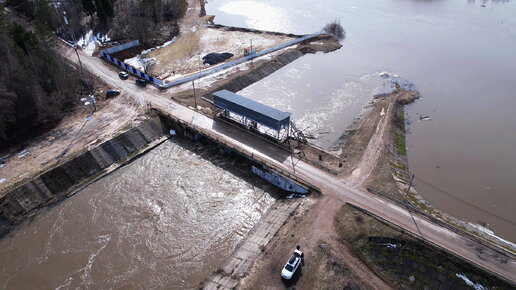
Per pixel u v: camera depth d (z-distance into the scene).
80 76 74.19
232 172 54.56
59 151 54.41
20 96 58.00
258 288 36.03
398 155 57.66
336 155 55.50
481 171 56.03
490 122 68.81
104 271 39.75
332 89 79.44
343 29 114.50
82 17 110.56
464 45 105.12
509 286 34.53
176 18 117.94
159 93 71.88
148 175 53.81
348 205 44.81
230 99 60.72
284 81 82.56
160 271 39.78
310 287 35.91
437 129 66.56
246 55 90.19
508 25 122.31
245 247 41.81
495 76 86.38
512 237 44.03
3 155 53.84
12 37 64.69
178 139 62.12
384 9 141.12
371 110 70.38
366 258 38.50
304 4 146.75
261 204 49.06
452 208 48.41
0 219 44.53
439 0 155.38
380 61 94.00
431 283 36.25
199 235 44.22
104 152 55.38
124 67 80.50
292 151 55.56
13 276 39.22
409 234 39.66
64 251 41.97
